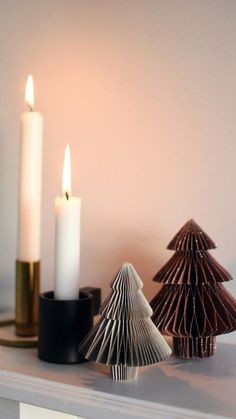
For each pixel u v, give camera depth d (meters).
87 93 0.76
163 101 0.72
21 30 0.79
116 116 0.74
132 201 0.74
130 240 0.74
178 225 0.72
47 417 0.64
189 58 0.70
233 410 0.54
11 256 0.81
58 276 0.65
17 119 0.80
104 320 0.59
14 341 0.69
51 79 0.77
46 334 0.64
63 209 0.65
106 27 0.74
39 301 0.65
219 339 0.71
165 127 0.72
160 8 0.71
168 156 0.72
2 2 0.79
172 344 0.67
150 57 0.72
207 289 0.62
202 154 0.70
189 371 0.62
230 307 0.62
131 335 0.58
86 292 0.68
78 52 0.76
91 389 0.57
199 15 0.69
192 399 0.56
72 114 0.77
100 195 0.76
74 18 0.76
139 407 0.55
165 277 0.63
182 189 0.71
